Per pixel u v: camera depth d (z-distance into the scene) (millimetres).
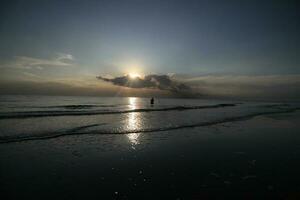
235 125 21625
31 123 20625
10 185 6746
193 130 18016
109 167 8625
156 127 19438
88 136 14875
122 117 28297
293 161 9562
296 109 58688
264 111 46062
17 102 68000
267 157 10156
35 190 6438
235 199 5926
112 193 6297
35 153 10477
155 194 6238
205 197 6039
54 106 49406
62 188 6609
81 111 36062
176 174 7895
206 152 11016
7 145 11883
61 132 15992
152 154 10578
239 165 8945
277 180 7312
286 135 16250
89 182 7098
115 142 13203
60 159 9594
